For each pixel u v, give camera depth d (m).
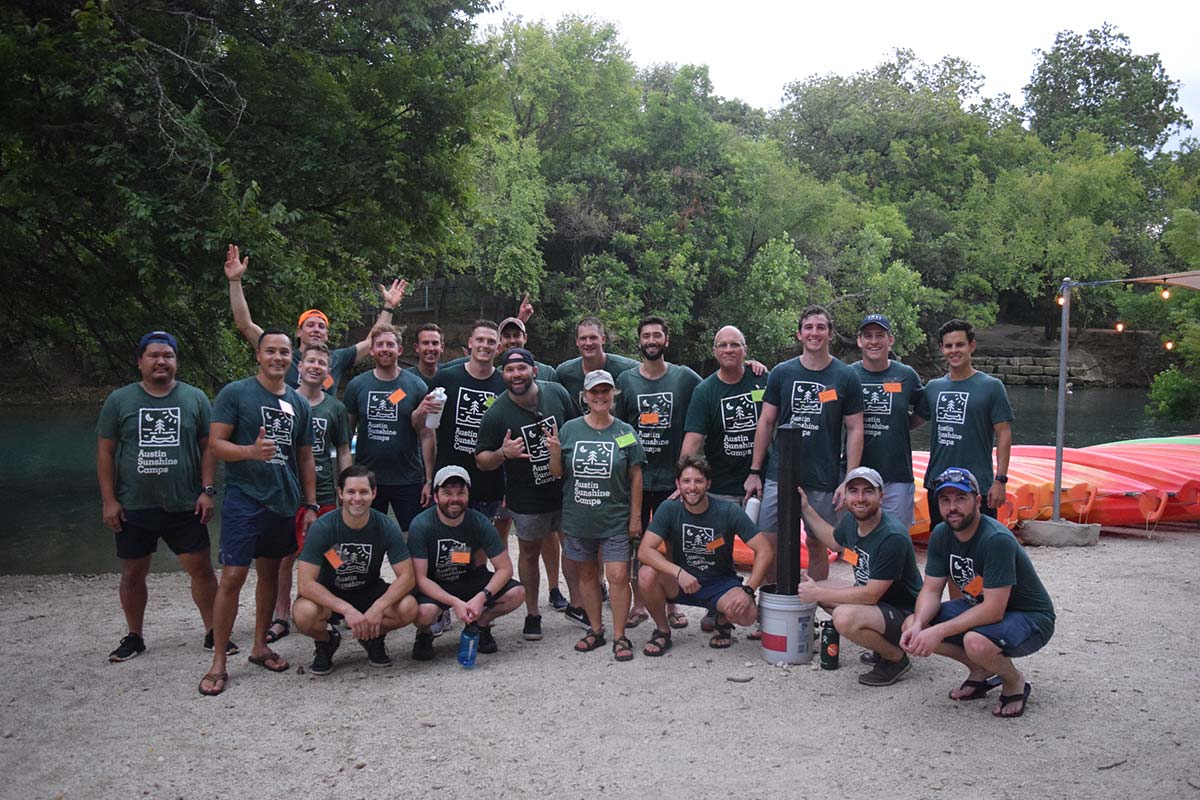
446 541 6.23
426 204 15.11
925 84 63.75
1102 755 4.59
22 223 12.81
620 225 37.34
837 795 4.21
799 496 6.06
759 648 6.45
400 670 6.08
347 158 14.00
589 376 6.29
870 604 5.61
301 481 6.33
